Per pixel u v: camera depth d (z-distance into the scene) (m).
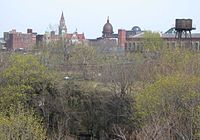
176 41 179.12
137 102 71.38
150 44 181.50
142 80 92.50
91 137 84.06
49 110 81.12
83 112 84.88
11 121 50.16
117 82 94.69
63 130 79.88
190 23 180.50
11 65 82.12
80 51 145.12
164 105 66.44
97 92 87.25
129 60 116.06
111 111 84.62
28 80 79.81
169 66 91.44
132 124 80.56
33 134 51.88
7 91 75.75
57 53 145.25
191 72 83.69
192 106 62.31
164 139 51.34
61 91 84.44
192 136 57.38
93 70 111.19
